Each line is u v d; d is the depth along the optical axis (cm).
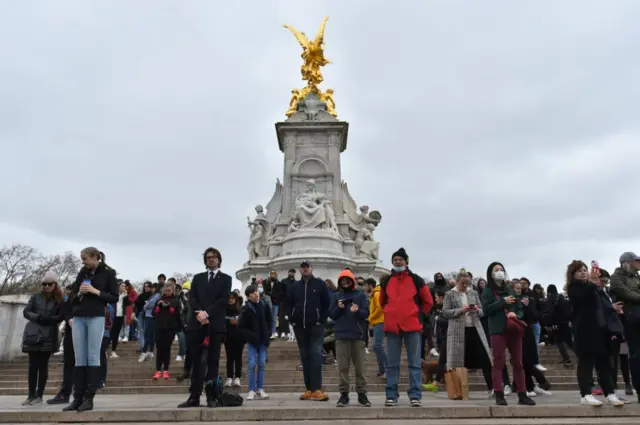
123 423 738
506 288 863
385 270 2839
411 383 815
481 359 1008
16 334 1738
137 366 1445
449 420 729
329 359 1452
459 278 1027
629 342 851
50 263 8394
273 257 2802
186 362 1273
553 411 752
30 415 756
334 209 2958
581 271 812
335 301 897
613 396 771
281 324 1839
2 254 8094
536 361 1054
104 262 872
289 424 706
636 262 855
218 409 759
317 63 3425
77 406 793
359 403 862
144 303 1659
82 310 818
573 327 812
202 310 839
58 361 1573
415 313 832
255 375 1027
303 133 3095
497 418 740
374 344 1259
